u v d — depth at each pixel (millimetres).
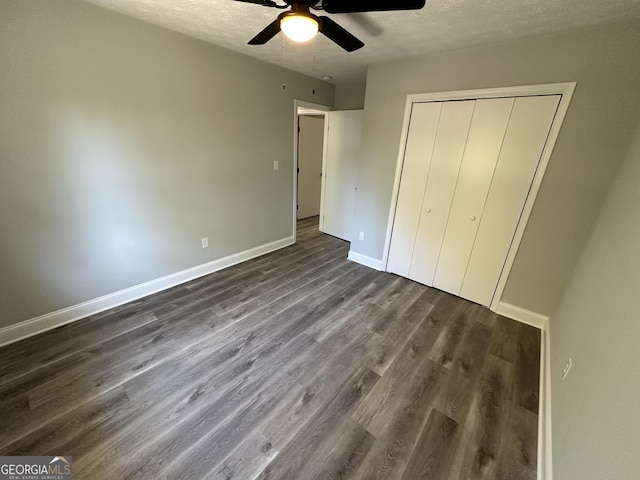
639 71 1768
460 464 1365
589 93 1938
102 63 2002
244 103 3018
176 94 2457
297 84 3541
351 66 3104
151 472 1270
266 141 3393
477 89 2381
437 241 2961
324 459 1359
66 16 1801
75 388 1661
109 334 2131
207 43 2549
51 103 1849
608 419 883
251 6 1840
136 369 1822
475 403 1699
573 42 1934
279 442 1424
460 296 2920
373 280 3225
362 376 1860
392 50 2494
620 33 1784
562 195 2168
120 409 1550
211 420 1518
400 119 2902
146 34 2168
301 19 1327
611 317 1127
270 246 3947
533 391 1805
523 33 2012
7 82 1679
